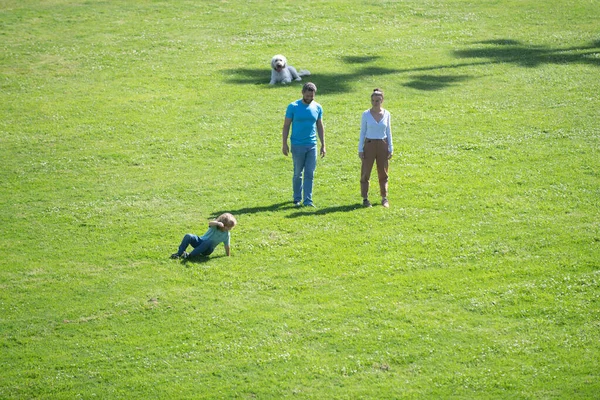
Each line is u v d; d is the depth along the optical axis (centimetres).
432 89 3216
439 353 1405
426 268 1739
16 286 1689
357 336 1466
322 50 3844
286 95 3195
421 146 2566
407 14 4488
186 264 1788
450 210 2062
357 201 2162
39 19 4381
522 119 2791
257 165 2472
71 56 3747
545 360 1373
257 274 1731
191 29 4212
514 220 1977
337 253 1822
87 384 1341
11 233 1977
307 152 2089
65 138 2731
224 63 3650
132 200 2197
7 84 3341
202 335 1487
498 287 1636
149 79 3416
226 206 2144
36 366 1395
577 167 2322
